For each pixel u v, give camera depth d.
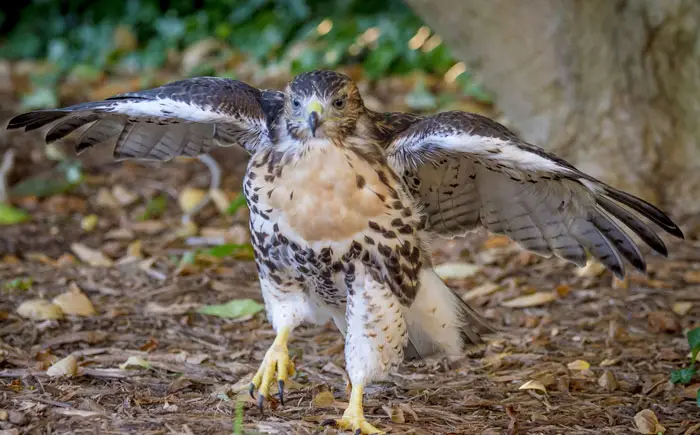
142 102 8.38
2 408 8.32
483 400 9.09
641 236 8.20
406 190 8.35
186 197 15.19
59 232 14.22
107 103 8.40
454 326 8.87
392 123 8.67
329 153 8.02
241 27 23.14
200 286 12.12
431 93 19.88
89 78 21.50
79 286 12.05
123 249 13.62
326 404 8.81
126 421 8.12
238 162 16.86
